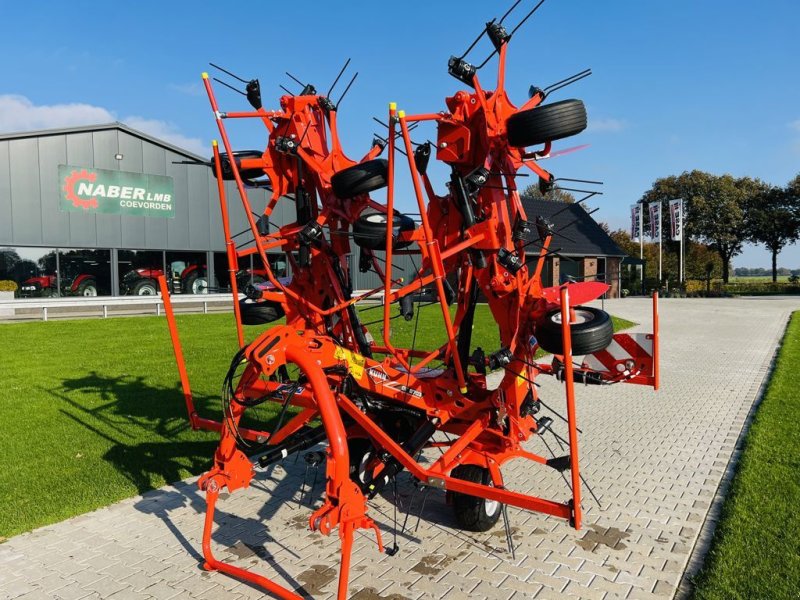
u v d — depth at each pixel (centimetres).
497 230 467
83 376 1107
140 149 2711
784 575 416
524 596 406
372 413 523
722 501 569
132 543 485
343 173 434
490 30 434
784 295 4647
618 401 1000
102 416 844
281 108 497
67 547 477
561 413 919
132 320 2036
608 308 3008
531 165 488
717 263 5991
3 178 2388
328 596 406
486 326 1897
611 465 677
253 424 808
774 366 1320
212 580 429
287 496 584
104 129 2609
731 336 1869
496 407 492
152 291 2777
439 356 587
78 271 2584
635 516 537
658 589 416
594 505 561
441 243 489
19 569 442
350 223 509
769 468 629
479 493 404
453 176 460
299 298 498
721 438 781
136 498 575
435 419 519
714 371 1273
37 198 2466
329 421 372
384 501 571
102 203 2625
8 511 536
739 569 426
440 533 502
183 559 459
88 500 562
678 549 474
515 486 613
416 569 442
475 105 444
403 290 454
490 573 437
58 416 843
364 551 471
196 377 1100
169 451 702
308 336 443
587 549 474
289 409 885
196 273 2897
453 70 430
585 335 418
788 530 485
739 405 966
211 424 512
